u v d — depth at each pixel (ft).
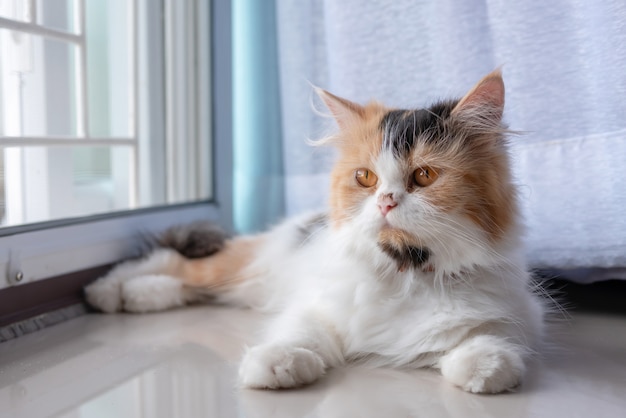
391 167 3.83
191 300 5.72
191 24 7.42
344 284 4.05
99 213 5.97
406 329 3.80
